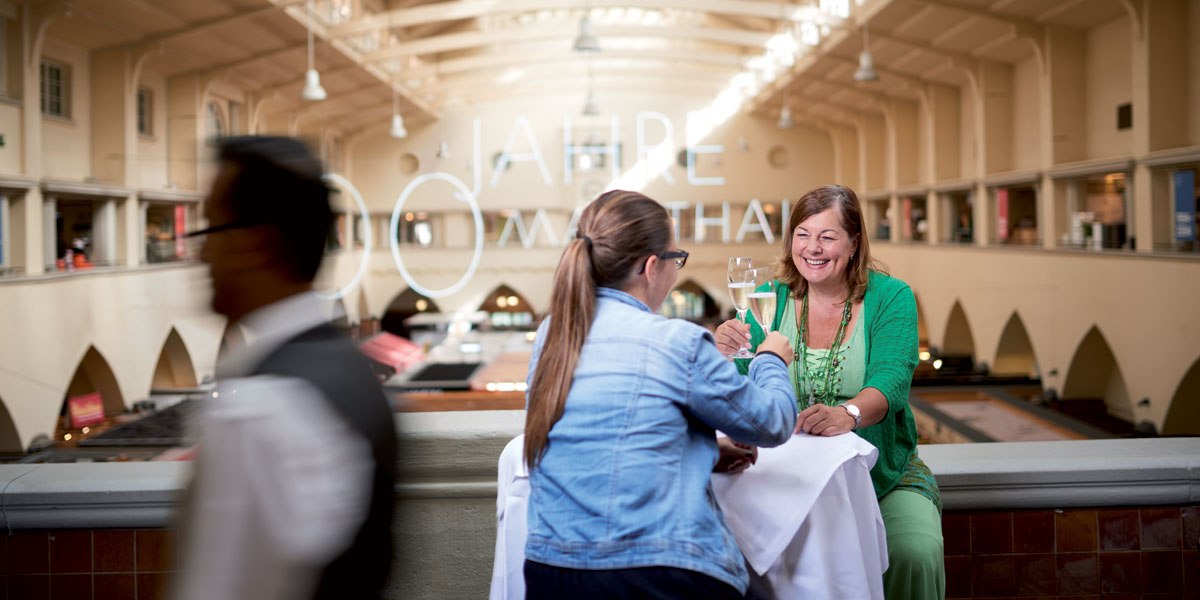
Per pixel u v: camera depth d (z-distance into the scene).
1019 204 23.78
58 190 16.95
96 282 17.67
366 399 1.34
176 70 22.16
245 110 26.47
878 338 2.42
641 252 1.88
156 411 19.05
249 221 1.35
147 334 19.92
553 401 1.78
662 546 1.66
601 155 35.59
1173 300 15.02
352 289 33.31
